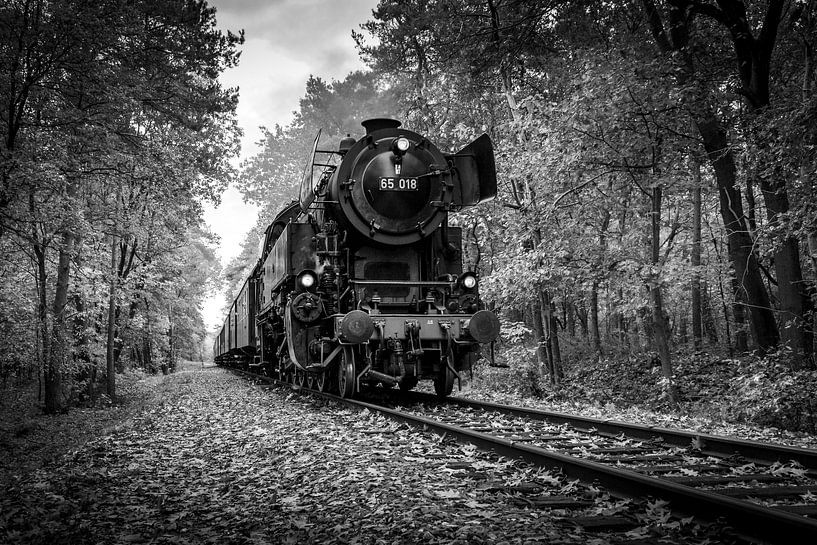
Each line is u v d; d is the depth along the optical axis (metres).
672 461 5.82
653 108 11.16
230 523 4.23
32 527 4.43
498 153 15.86
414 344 10.02
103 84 12.38
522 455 5.60
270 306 14.00
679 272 12.32
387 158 10.59
